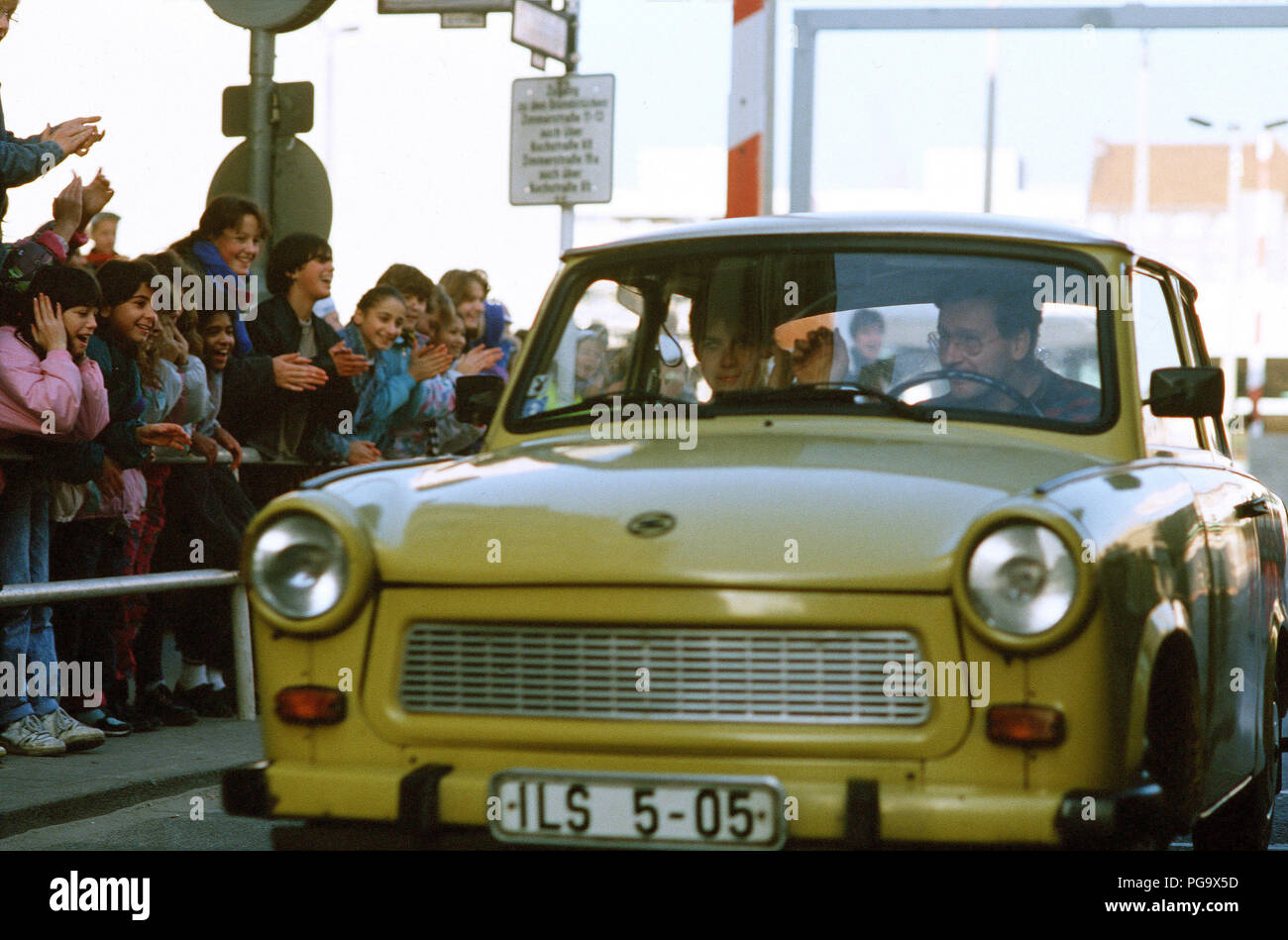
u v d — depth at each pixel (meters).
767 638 5.01
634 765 5.07
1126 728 5.05
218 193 12.68
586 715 5.11
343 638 5.32
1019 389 6.31
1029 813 4.85
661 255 6.88
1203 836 7.08
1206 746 5.97
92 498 9.47
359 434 11.73
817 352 6.54
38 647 9.16
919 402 6.34
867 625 4.97
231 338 10.46
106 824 7.95
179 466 10.45
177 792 8.67
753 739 4.98
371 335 11.59
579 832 5.04
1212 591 6.06
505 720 5.16
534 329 6.98
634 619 5.05
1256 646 6.86
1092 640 4.92
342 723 5.31
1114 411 6.21
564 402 6.82
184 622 10.70
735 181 13.73
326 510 5.31
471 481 5.71
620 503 5.34
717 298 6.72
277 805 5.27
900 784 4.95
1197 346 8.02
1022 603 4.88
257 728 10.41
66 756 9.16
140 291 9.39
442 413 12.47
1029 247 6.56
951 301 6.45
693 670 5.05
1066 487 5.22
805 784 4.94
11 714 9.09
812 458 5.71
